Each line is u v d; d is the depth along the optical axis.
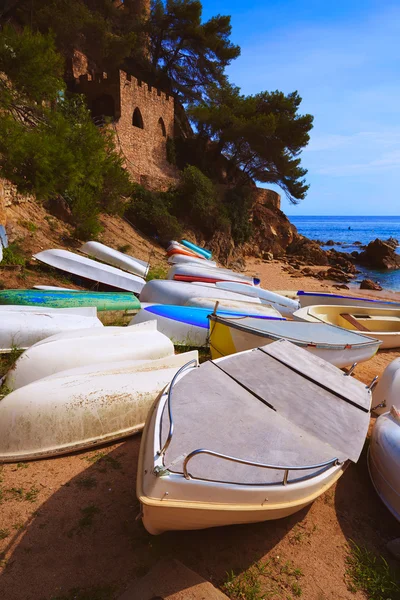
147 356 6.60
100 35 33.06
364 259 42.25
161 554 3.60
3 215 12.62
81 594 3.17
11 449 4.50
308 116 36.03
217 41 39.31
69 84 31.72
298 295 14.25
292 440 3.99
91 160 14.45
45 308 7.82
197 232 29.62
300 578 3.59
